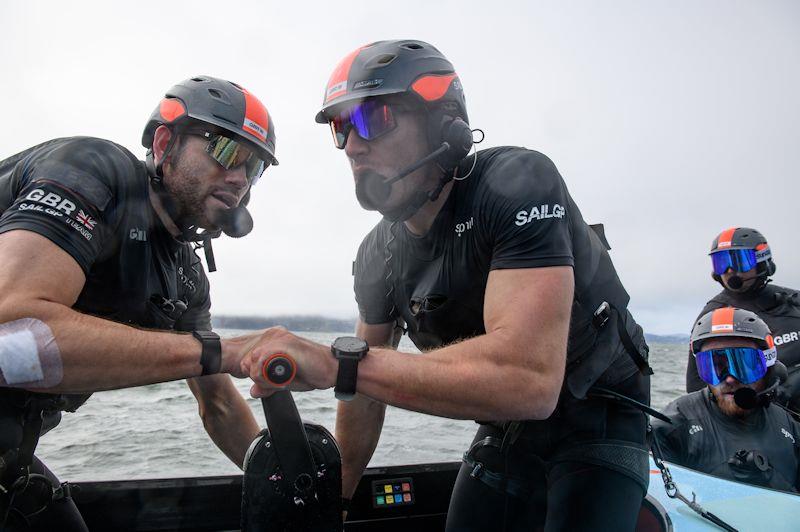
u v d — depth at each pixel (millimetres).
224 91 1809
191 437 3633
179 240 1837
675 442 3188
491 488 1887
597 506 1595
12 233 1289
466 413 1222
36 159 1505
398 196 1505
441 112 1462
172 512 2082
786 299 4117
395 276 1772
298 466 1400
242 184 1845
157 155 1757
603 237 1767
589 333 1568
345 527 2268
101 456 3197
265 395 1357
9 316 1180
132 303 1697
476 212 1456
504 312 1271
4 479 1619
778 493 2312
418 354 1266
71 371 1208
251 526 1423
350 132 1499
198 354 1277
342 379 1222
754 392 2951
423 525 2352
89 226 1406
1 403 1610
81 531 1938
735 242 4137
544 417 1242
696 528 1982
